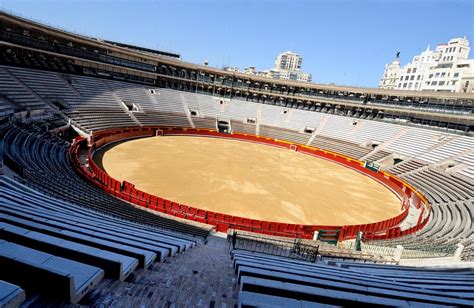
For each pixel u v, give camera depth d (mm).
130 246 7141
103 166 28969
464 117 41375
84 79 47656
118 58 54250
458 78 75375
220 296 5969
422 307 5656
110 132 38750
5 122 25625
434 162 37406
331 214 24828
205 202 23562
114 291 4684
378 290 6863
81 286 3830
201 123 56219
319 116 59656
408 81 88812
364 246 16719
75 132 35312
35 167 18953
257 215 22578
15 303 2621
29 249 4160
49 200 12305
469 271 12523
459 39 80125
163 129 48250
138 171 28703
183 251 9836
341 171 40312
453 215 24969
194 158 36219
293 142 53375
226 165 35062
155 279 5922
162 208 19984
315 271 8992
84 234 7098
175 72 62781
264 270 7691
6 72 34781
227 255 11992
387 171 38688
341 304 5555
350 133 52219
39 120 31203
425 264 13875
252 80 65250
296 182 32250
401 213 25047
